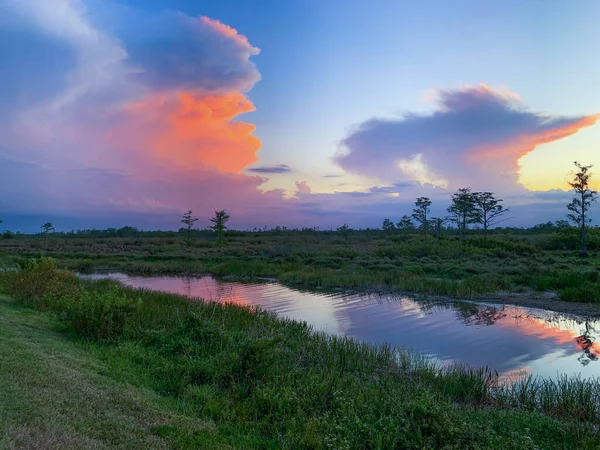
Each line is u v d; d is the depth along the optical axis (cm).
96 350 842
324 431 579
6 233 7462
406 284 2312
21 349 710
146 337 970
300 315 1683
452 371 914
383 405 668
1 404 477
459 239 5731
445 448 531
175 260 3994
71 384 594
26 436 418
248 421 616
